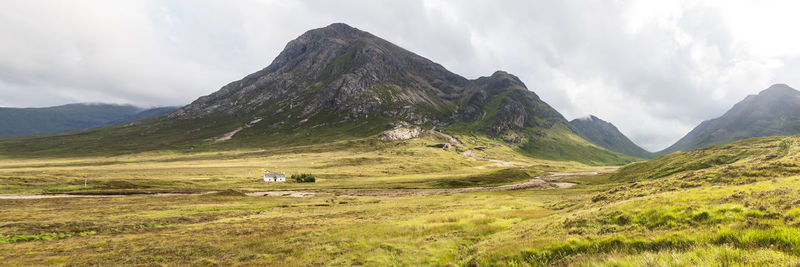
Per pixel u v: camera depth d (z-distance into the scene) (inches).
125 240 1184.8
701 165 4269.2
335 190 4424.2
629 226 600.4
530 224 965.2
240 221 1716.3
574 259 448.5
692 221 538.6
